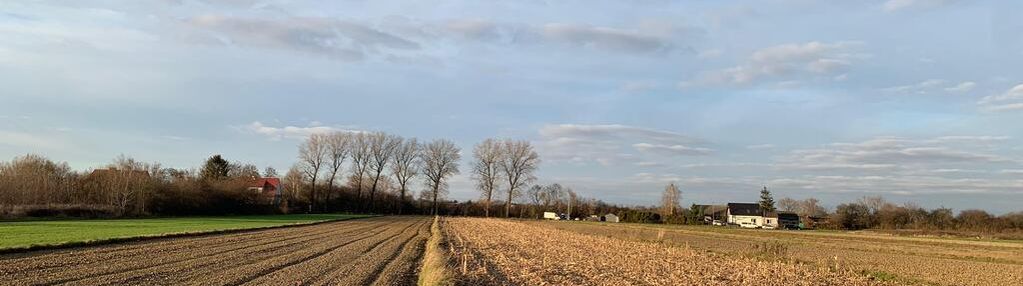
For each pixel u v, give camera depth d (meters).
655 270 29.39
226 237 41.22
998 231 107.25
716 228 111.19
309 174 125.12
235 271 22.61
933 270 37.16
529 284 23.02
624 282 24.28
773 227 138.25
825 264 34.38
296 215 103.94
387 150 133.62
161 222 61.31
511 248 41.94
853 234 93.88
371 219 96.62
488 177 133.12
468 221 101.50
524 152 133.12
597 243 49.56
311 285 19.97
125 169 77.44
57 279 18.64
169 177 88.69
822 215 170.50
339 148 128.25
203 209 86.25
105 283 18.30
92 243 30.52
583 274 26.84
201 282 19.42
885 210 128.75
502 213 148.50
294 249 34.09
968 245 66.88
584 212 158.00
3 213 56.97
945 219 118.88
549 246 44.75
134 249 29.19
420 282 22.84
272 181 138.75
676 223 135.38
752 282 26.03
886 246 61.97
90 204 71.00
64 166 79.94
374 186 133.88
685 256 38.38
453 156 136.25
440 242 43.84
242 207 97.00
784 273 30.02
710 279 26.48
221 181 96.75
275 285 19.41
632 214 141.62
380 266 27.25
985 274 35.75
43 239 31.70
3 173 68.31
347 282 21.19
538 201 164.62
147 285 18.38
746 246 53.56
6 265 21.22
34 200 68.00
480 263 30.31
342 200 131.50
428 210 145.75
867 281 29.12
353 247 37.78
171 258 26.09
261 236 44.31
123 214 72.12
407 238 50.50
